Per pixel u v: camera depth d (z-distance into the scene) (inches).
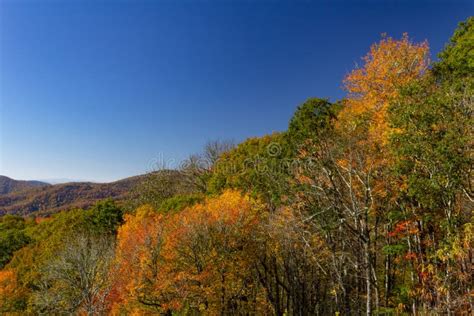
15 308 1445.6
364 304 744.3
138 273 940.0
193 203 1528.1
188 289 869.8
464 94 478.9
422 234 609.9
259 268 989.8
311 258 803.4
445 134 466.0
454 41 914.1
